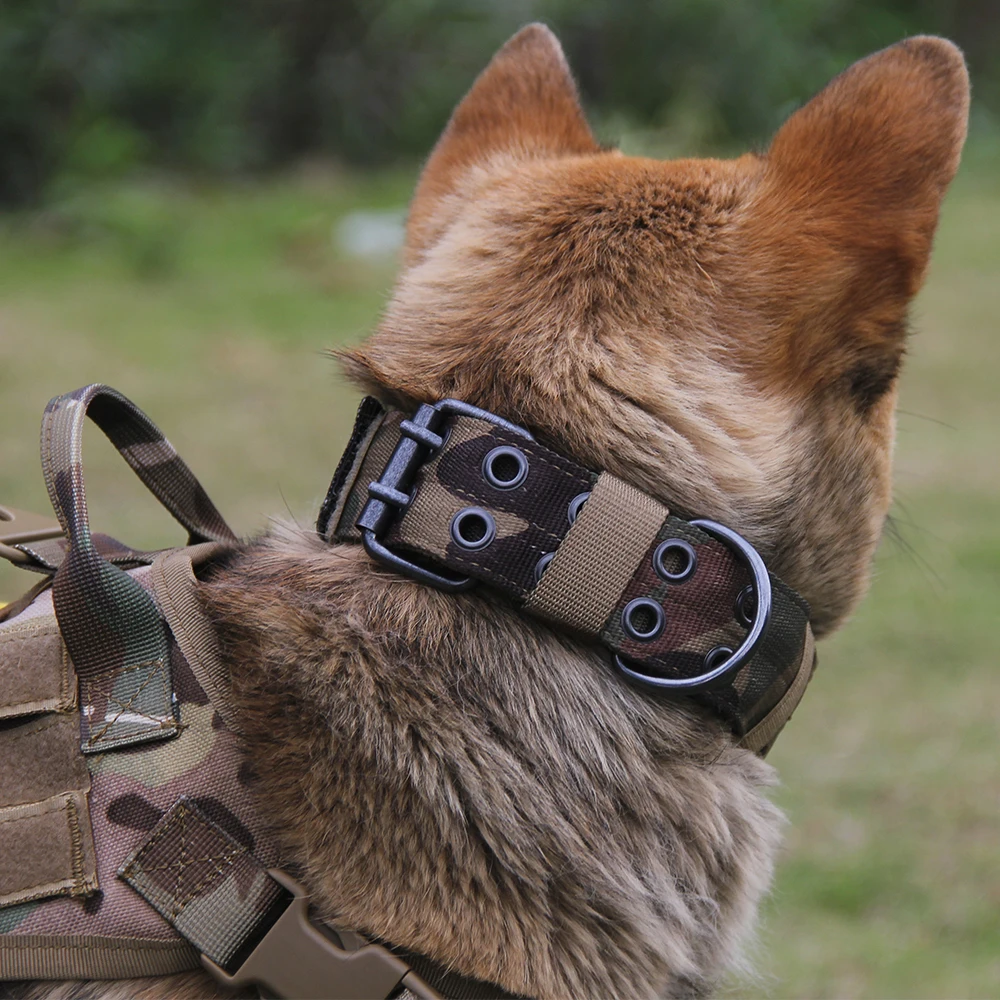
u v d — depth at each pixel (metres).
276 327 4.78
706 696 1.13
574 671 1.13
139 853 1.10
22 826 1.10
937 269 5.90
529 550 1.11
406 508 1.12
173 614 1.13
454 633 1.13
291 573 1.15
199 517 1.19
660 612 1.12
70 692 1.11
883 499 1.19
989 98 8.41
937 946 1.78
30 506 3.10
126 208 5.67
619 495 1.12
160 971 1.10
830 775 2.20
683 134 6.94
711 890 1.15
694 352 1.15
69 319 4.72
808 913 1.85
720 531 1.12
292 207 6.22
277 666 1.12
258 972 1.10
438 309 1.16
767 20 7.50
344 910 1.11
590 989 1.12
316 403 4.05
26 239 5.63
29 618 1.14
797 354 1.15
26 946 1.10
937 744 2.29
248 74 7.00
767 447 1.14
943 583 2.96
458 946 1.11
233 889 1.10
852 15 8.52
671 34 7.31
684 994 1.16
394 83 7.30
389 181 6.74
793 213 1.15
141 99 6.79
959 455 3.78
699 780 1.14
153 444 1.18
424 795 1.11
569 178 1.18
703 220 1.16
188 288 5.21
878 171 1.15
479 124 1.24
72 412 1.13
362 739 1.12
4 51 6.10
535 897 1.12
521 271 1.16
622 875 1.12
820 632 1.19
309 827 1.11
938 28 8.79
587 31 7.43
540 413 1.13
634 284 1.15
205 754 1.11
